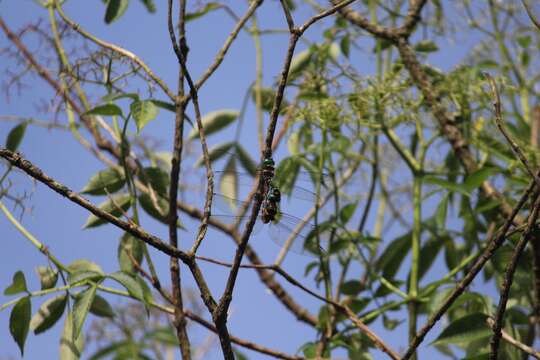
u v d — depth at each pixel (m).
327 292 3.02
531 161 3.04
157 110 2.88
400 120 3.09
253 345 2.90
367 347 3.01
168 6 2.74
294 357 2.91
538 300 2.93
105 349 2.97
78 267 2.93
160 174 3.00
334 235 3.07
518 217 3.00
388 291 3.06
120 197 2.99
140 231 2.64
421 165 3.10
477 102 3.10
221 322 2.65
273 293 3.11
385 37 3.11
